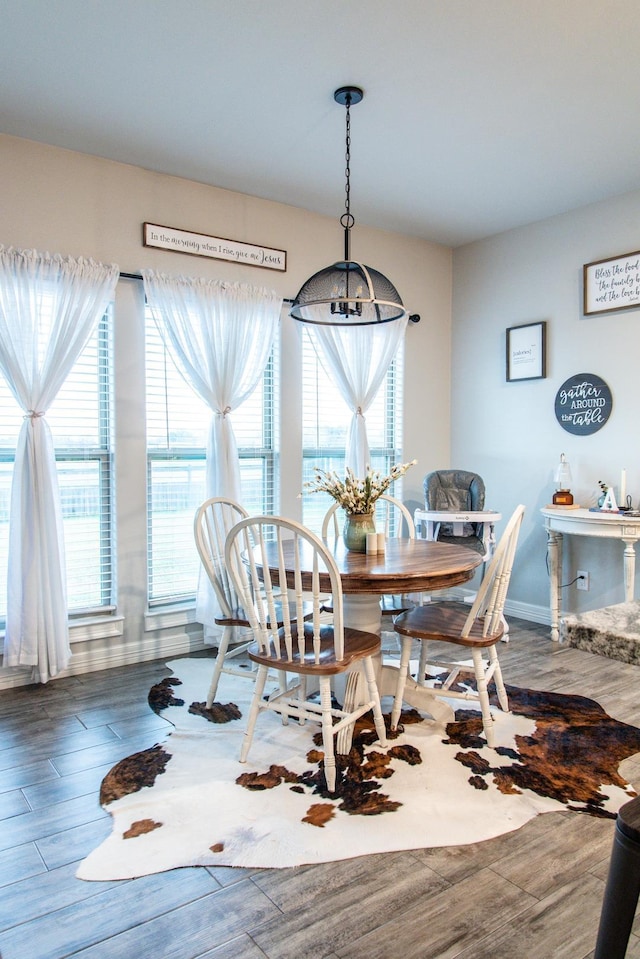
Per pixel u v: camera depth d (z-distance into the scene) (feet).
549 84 8.58
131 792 6.84
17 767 7.42
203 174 11.41
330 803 6.57
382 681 8.75
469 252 15.51
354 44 7.67
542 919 4.99
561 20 7.23
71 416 10.68
